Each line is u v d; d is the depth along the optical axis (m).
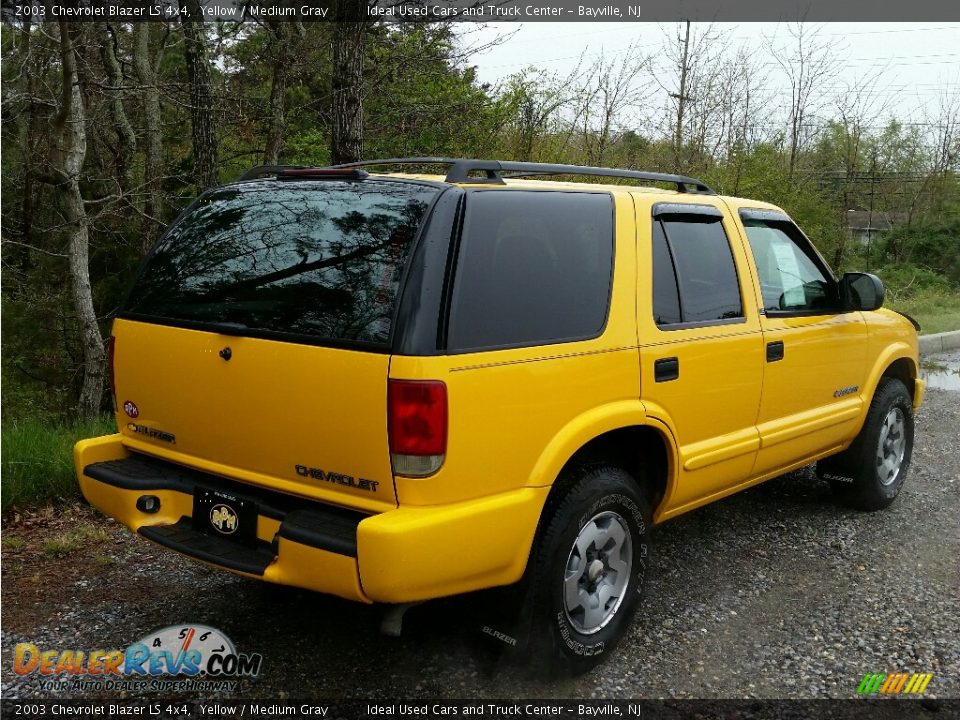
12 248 13.50
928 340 12.42
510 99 11.99
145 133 14.32
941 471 6.27
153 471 3.38
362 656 3.41
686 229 3.88
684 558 4.54
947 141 25.31
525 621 3.12
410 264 2.76
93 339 9.77
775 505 5.45
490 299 2.90
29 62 8.95
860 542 4.82
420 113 11.70
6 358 13.14
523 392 2.93
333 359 2.76
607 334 3.30
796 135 15.35
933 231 25.98
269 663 3.35
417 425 2.64
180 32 11.49
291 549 2.79
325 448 2.81
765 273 4.35
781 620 3.84
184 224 3.51
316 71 13.42
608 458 3.63
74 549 4.39
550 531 3.11
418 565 2.65
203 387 3.13
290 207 3.19
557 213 3.27
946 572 4.43
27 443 5.21
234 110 12.91
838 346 4.71
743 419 4.08
